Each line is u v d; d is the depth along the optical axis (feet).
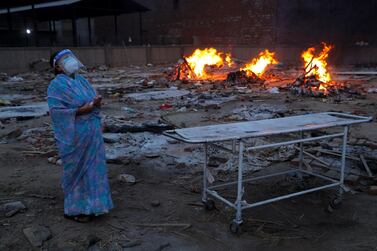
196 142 11.67
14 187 16.72
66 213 13.35
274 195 16.11
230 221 13.66
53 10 106.22
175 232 12.81
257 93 47.73
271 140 23.63
